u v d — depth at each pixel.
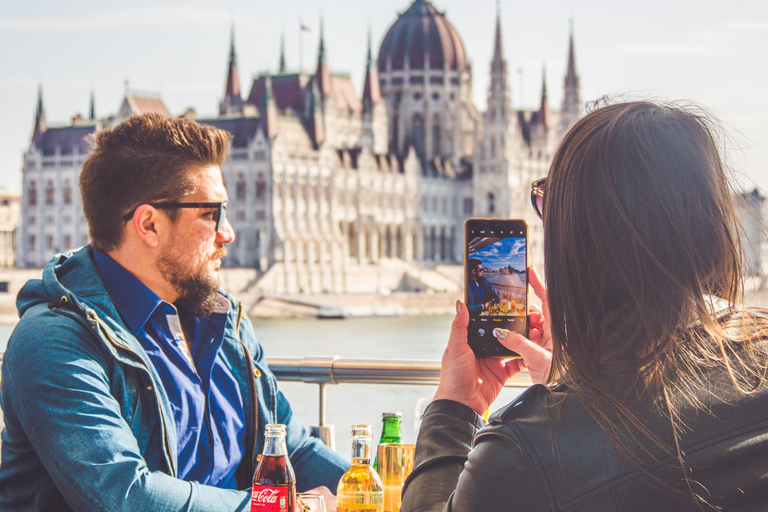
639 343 2.73
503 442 2.76
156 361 4.95
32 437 4.41
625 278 2.75
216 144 5.04
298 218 169.88
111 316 4.85
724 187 2.88
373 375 6.56
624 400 2.66
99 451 4.31
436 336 127.00
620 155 2.83
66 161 174.38
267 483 4.08
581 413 2.72
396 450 4.94
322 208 174.25
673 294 2.72
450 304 180.00
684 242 2.77
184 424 4.96
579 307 2.83
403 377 6.52
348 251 184.88
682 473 2.56
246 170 165.88
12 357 4.60
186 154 4.93
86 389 4.45
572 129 3.02
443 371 3.69
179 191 4.91
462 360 3.66
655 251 2.76
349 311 162.12
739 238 2.89
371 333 130.62
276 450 4.14
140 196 4.90
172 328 5.10
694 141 2.86
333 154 177.00
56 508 4.69
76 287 4.96
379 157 191.12
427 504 3.12
